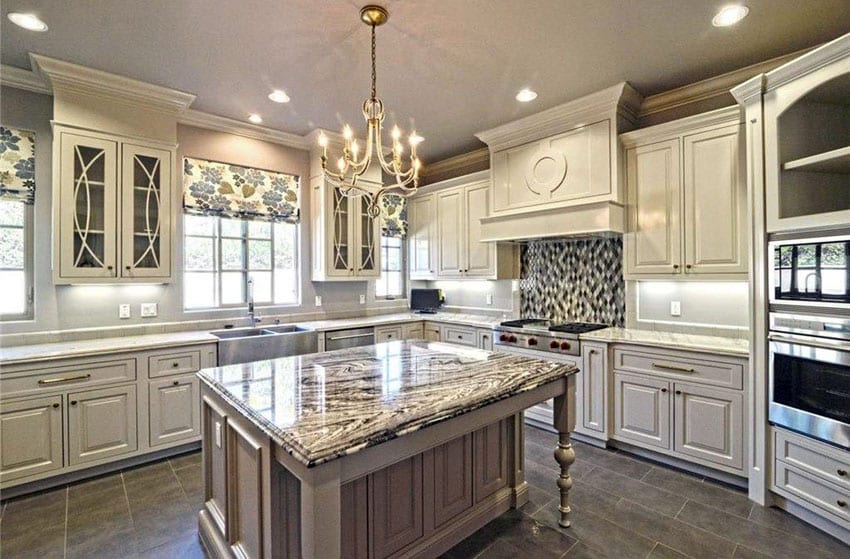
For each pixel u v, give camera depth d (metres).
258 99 3.32
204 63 2.76
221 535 1.92
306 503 1.26
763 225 2.39
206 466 2.09
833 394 2.08
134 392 2.92
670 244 3.10
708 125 2.91
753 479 2.48
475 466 2.27
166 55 2.66
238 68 2.82
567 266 4.04
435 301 5.04
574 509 2.43
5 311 2.90
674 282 3.36
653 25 2.37
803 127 2.38
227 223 3.96
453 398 1.69
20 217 2.96
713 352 2.67
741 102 2.50
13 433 2.50
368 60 2.72
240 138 3.94
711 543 2.11
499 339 3.89
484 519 2.28
